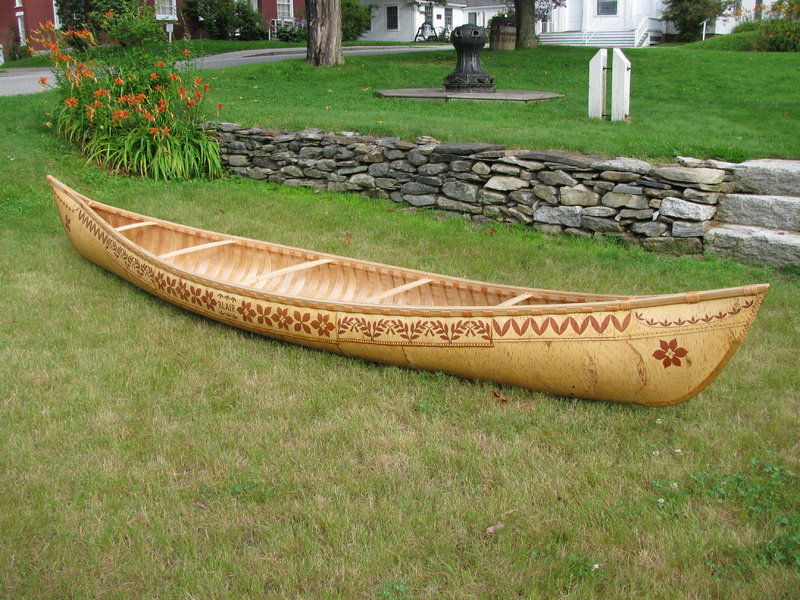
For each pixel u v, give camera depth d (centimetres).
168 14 2952
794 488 334
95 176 916
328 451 363
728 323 340
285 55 2402
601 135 854
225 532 303
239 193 888
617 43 3112
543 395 417
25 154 949
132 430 379
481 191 779
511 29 1995
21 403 401
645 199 688
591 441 371
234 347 483
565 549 297
